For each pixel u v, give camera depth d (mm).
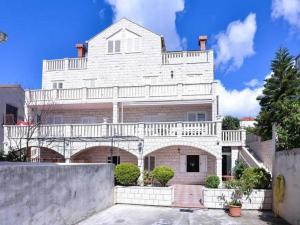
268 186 13961
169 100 21953
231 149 22594
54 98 23391
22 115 24391
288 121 12445
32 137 19688
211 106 23172
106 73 25562
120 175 15352
